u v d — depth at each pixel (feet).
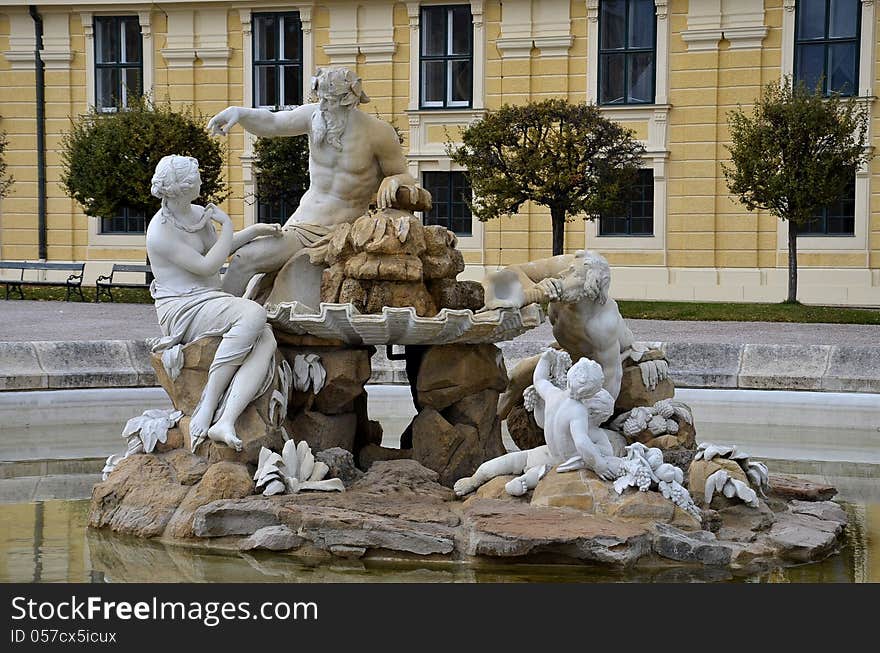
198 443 20.79
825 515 21.99
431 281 22.95
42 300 80.48
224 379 21.07
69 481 26.27
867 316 68.85
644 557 18.21
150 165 84.53
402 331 22.34
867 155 84.02
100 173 84.17
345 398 23.47
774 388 34.81
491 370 23.75
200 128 86.38
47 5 102.68
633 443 21.31
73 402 33.17
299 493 20.31
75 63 103.55
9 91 104.06
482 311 22.84
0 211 104.88
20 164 104.37
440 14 97.76
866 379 33.73
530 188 80.69
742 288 90.58
